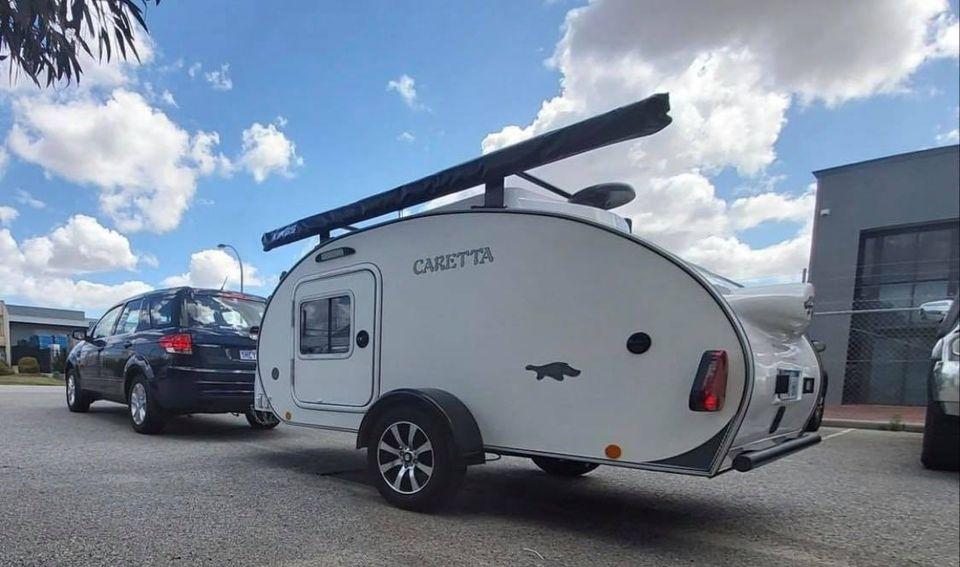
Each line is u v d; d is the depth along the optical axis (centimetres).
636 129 327
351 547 315
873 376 1191
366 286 455
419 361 414
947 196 1149
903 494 457
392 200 461
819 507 419
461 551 313
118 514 361
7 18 205
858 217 1242
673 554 319
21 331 4762
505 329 370
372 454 410
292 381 520
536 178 437
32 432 662
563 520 376
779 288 352
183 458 541
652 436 313
